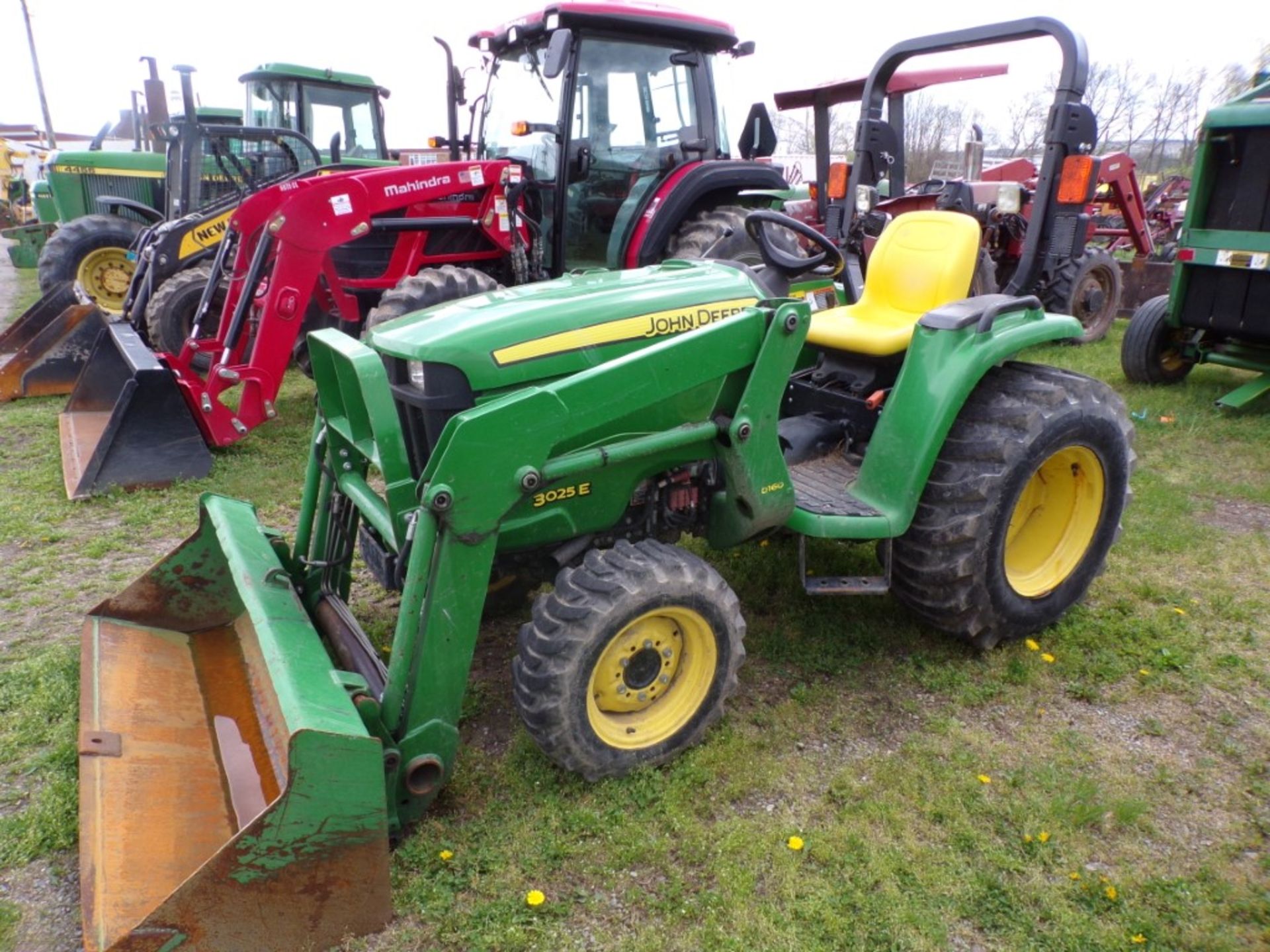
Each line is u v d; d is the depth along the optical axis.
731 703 2.91
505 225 5.93
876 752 2.67
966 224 3.35
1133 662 3.12
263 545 2.79
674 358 2.43
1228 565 3.83
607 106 5.88
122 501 4.64
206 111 10.81
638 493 2.74
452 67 6.46
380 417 2.38
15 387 6.67
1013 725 2.79
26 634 3.35
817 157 7.55
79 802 2.32
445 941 2.00
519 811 2.40
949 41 3.72
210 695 2.58
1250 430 5.54
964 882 2.17
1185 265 6.08
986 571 2.92
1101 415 3.08
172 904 1.74
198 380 5.36
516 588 3.30
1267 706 2.88
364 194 5.33
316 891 1.91
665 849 2.27
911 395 2.86
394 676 2.18
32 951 2.00
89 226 8.77
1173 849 2.29
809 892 2.14
